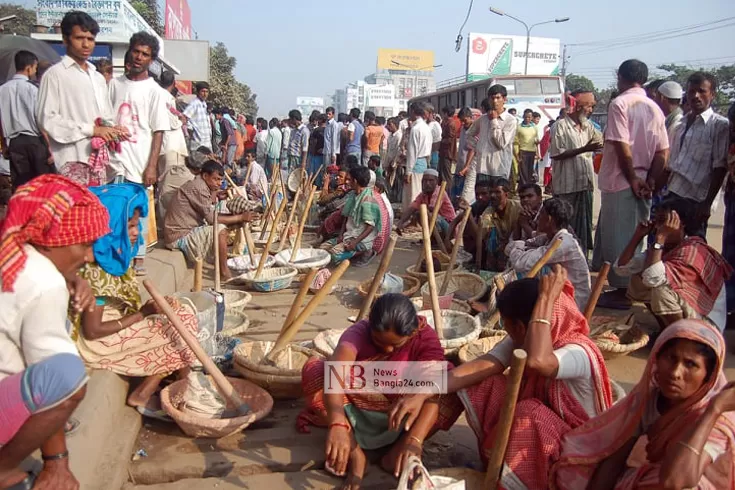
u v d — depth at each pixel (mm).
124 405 3215
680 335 1975
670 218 3977
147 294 4422
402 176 12242
